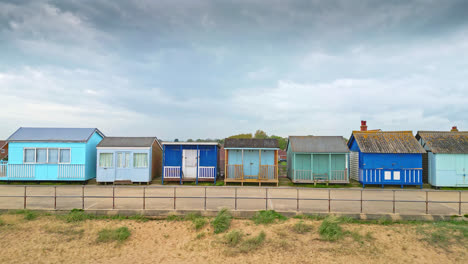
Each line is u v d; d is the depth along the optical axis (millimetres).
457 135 21969
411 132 21922
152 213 12609
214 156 21422
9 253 9844
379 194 17297
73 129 22172
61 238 10891
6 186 19422
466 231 11031
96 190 17766
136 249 10383
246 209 12898
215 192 17375
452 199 15695
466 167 20328
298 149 21359
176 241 10891
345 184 21031
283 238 10836
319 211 12641
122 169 20469
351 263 9344
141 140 21547
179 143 20984
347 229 11500
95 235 11164
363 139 21594
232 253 9977
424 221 12203
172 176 20938
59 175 20609
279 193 17219
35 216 12484
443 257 9633
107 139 21469
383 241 10617
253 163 21688
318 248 10211
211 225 11789
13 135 21031
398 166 20438
